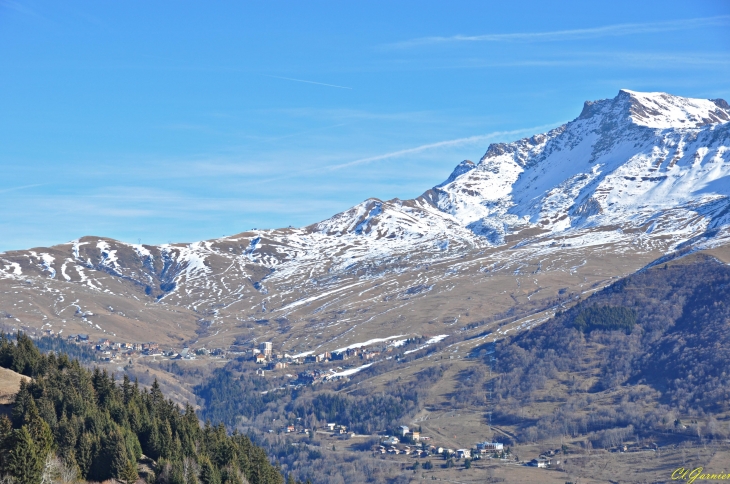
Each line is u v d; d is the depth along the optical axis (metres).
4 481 161.75
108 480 189.00
